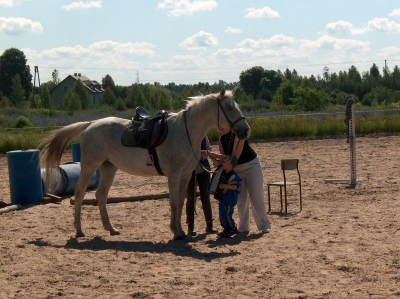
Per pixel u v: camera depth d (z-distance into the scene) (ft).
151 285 18.81
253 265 21.07
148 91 212.84
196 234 28.02
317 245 24.04
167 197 39.29
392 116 92.58
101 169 28.81
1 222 31.86
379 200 35.29
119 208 35.76
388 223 28.12
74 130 29.14
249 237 26.61
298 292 17.76
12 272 20.70
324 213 31.83
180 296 17.60
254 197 27.73
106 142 27.78
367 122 89.15
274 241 25.26
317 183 43.50
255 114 117.60
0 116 138.72
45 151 29.32
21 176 37.42
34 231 29.27
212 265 21.38
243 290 18.07
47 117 134.82
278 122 89.61
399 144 71.41
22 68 310.86
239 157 27.20
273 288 18.22
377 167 51.67
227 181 26.86
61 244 26.20
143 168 27.07
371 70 344.28
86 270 20.88
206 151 27.48
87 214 33.88
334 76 311.68
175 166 26.37
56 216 33.50
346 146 71.82
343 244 24.08
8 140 78.54
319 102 163.84
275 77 274.77
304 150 69.15
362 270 19.92
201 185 28.53
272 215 32.04
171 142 26.30
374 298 17.01
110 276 19.99
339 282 18.71
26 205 37.42
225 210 26.89
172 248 24.79
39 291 18.42
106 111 181.98
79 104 190.70
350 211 32.07
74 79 310.45
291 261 21.48
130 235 28.14
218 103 25.91
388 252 22.33
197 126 26.43
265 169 53.21
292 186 42.60
